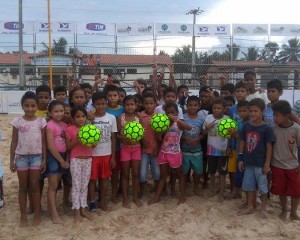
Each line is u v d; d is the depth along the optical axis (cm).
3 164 477
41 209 317
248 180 298
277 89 316
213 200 336
